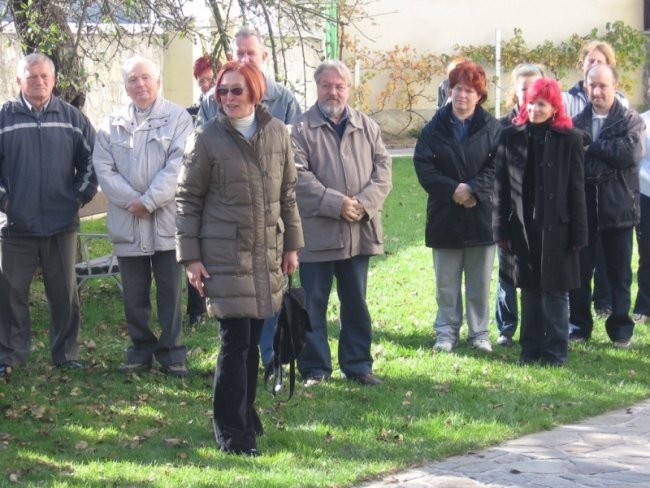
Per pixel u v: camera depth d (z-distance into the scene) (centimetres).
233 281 582
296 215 620
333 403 703
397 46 2400
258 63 788
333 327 919
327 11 1250
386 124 2430
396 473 582
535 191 781
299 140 736
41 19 937
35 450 612
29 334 799
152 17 991
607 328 872
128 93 765
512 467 591
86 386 747
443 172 820
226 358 597
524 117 786
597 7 2422
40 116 768
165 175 750
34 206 765
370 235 744
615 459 605
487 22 2422
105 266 994
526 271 791
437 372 781
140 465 586
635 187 860
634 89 2447
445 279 846
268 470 577
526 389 742
